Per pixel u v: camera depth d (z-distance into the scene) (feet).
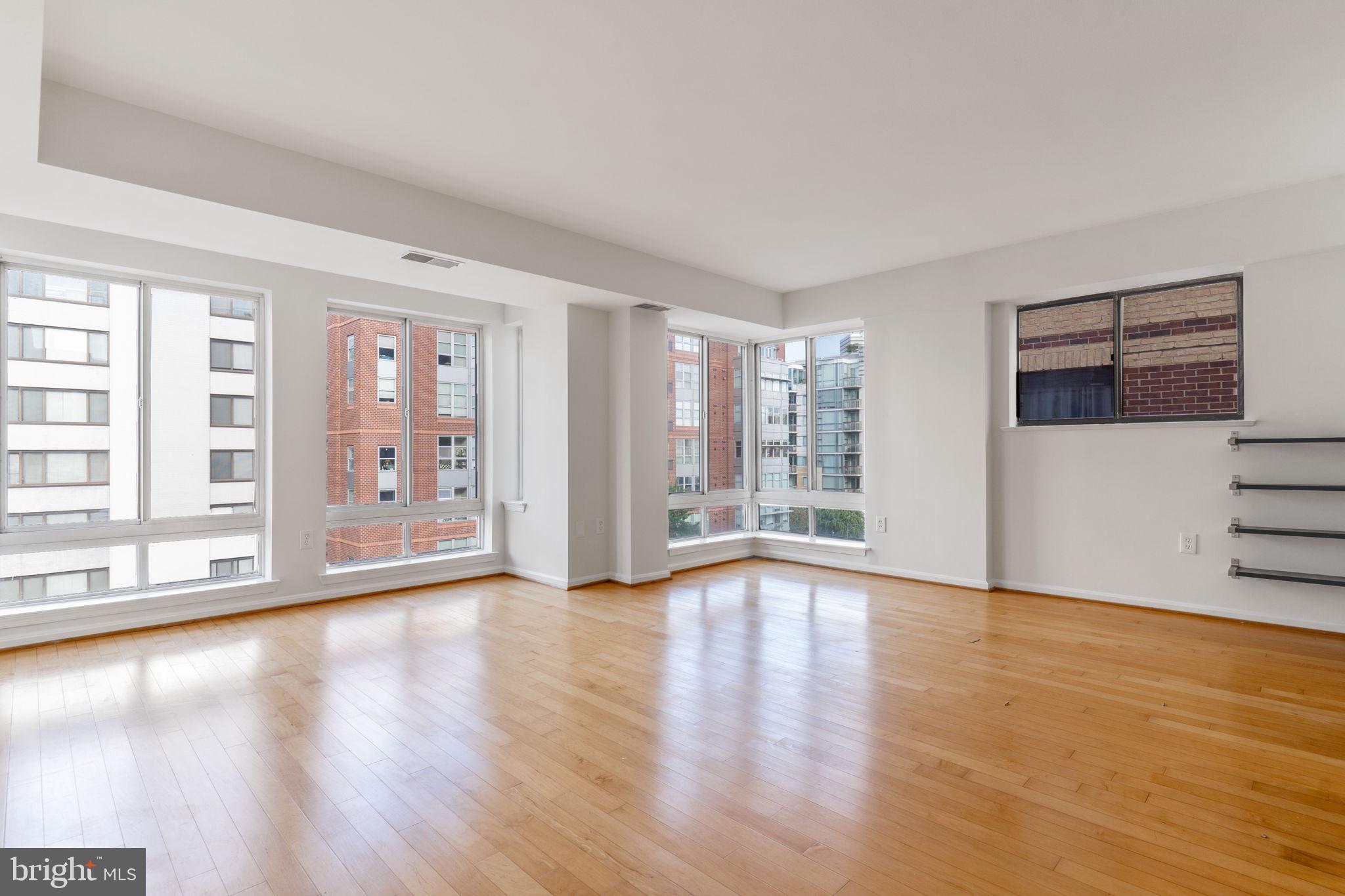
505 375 20.22
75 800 7.16
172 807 7.03
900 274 18.67
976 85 9.16
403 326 18.54
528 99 9.51
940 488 18.26
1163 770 7.81
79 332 13.43
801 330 21.79
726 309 19.49
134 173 9.59
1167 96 9.45
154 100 9.51
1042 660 11.80
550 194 13.14
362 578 17.08
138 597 13.76
